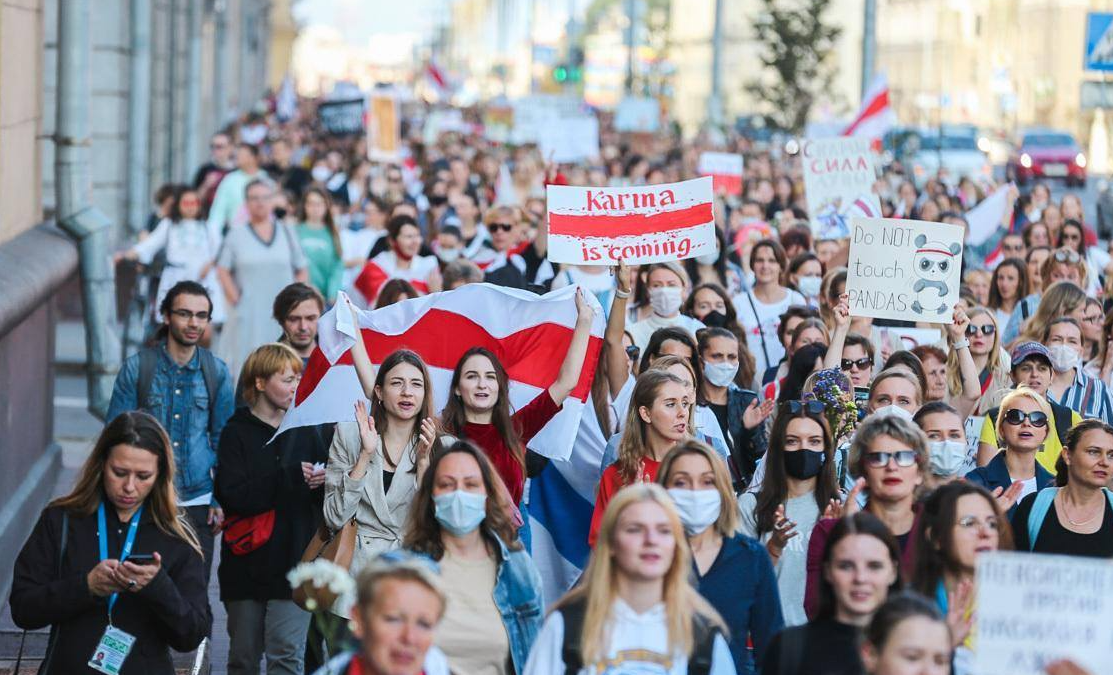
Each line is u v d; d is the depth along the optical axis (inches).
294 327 968.9
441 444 697.0
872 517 546.6
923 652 478.6
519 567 625.9
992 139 5027.1
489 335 872.3
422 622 455.5
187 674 848.9
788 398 978.1
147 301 1562.5
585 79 7401.6
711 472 628.7
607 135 4842.5
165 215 1647.4
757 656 638.5
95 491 631.2
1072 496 738.2
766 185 2325.3
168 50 3385.8
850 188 1592.0
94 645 620.4
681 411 746.8
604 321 902.4
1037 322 1153.4
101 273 1364.4
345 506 702.5
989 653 477.7
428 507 623.8
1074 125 5816.9
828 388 822.5
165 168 3388.3
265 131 3971.5
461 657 615.8
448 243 1534.2
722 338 903.1
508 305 872.9
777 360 1213.7
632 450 754.2
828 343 986.7
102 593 606.9
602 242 957.8
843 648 542.6
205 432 884.6
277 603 788.0
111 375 1373.0
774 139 4744.1
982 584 478.0
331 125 3216.0
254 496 781.9
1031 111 6122.1
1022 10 6274.6
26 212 1269.7
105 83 2504.9
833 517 661.3
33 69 1301.7
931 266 1006.4
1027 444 811.4
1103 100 2271.2
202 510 877.2
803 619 699.4
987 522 597.3
